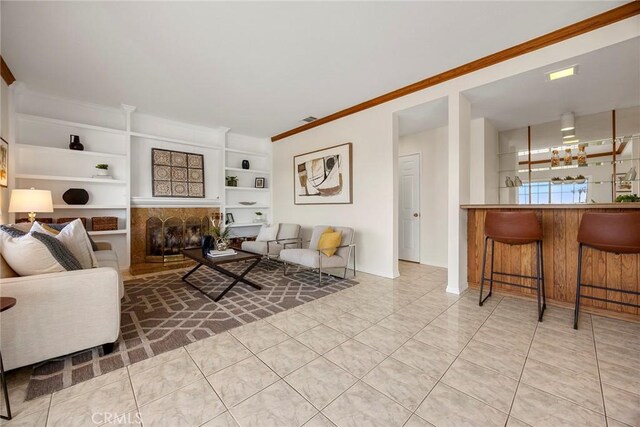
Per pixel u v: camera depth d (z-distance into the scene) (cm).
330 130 445
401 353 175
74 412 125
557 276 253
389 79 315
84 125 377
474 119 394
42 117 349
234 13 208
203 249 323
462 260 303
